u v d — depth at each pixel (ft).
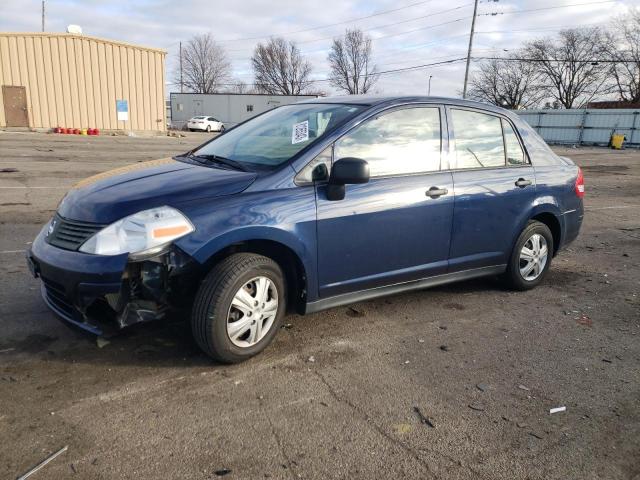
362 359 12.26
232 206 11.22
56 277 10.77
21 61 91.86
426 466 8.71
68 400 10.09
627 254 23.22
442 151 14.58
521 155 16.71
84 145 69.00
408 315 15.03
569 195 17.84
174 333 13.03
